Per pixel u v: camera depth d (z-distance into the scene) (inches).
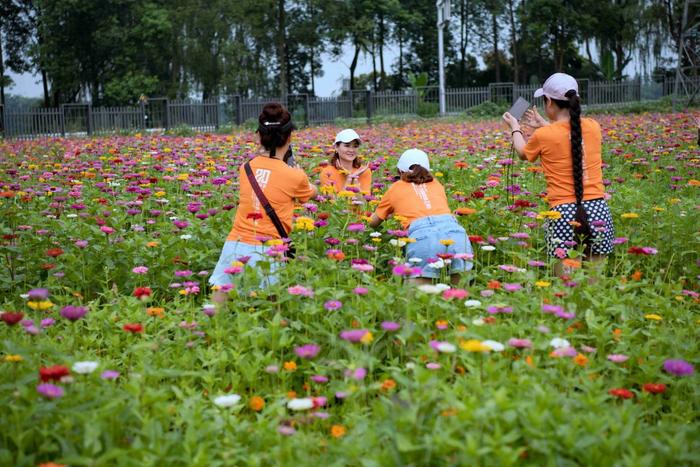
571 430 107.7
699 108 1112.2
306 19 2031.3
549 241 215.8
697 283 217.3
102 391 128.1
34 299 147.5
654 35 1993.1
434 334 154.6
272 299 179.0
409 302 151.3
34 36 1987.0
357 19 2044.8
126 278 221.8
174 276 214.7
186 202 301.7
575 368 141.3
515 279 192.9
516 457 100.4
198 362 159.6
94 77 1857.8
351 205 250.4
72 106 1189.7
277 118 206.2
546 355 142.9
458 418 106.9
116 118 1224.2
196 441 116.1
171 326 171.8
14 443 118.0
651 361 147.7
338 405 146.9
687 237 239.6
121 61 1768.0
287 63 2219.5
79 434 116.3
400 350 153.9
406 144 554.6
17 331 162.7
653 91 1539.1
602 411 117.5
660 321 170.9
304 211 256.2
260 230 202.1
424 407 112.7
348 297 172.7
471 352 135.7
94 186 334.0
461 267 205.2
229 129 1176.8
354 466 111.5
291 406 123.6
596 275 182.5
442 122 1139.3
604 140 532.1
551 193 217.9
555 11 1977.1
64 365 141.2
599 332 153.3
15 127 1147.9
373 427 118.0
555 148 212.8
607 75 1831.9
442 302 161.2
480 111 1341.0
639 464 102.3
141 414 122.2
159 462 110.3
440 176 356.8
